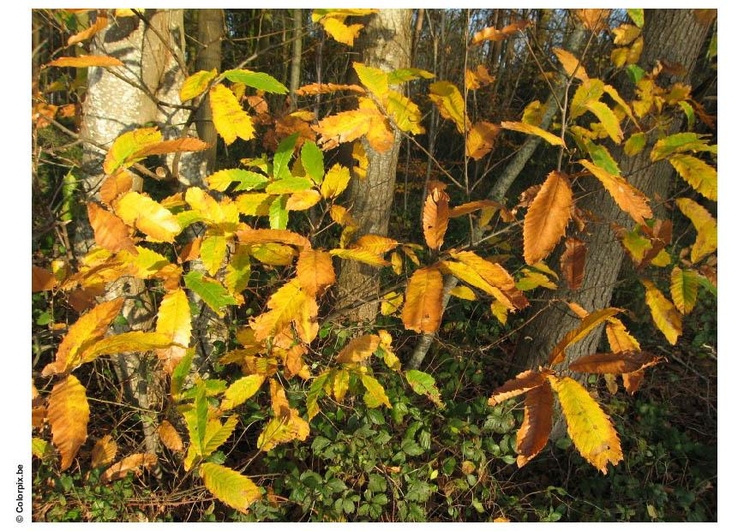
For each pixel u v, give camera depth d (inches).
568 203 40.0
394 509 82.0
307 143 53.4
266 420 89.6
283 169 56.7
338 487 79.0
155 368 79.1
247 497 48.3
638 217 41.2
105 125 62.6
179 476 84.2
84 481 76.2
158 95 67.7
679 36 72.6
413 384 74.1
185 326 48.8
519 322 117.5
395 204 162.1
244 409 90.5
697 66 101.9
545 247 39.2
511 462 86.7
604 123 47.5
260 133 90.8
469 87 55.9
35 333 59.6
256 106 73.1
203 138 76.2
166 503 76.6
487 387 108.2
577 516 89.0
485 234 96.1
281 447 88.5
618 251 86.9
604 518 86.4
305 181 53.9
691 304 55.0
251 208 55.1
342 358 65.2
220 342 88.8
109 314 40.4
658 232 56.4
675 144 48.9
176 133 71.0
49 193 87.5
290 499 78.1
